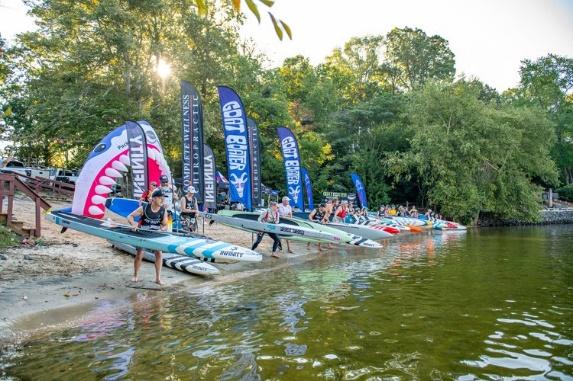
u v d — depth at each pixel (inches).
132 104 1056.8
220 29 1219.2
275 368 185.3
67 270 374.9
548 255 627.8
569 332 241.8
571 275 438.3
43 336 228.7
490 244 815.1
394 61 2425.0
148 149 520.7
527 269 482.0
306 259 566.6
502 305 304.5
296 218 676.1
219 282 394.3
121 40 984.9
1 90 1023.6
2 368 185.0
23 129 1093.8
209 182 650.2
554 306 302.7
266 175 1465.3
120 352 205.0
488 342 223.8
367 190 1726.1
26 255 410.0
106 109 1029.2
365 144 1808.6
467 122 1476.4
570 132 2155.5
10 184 479.2
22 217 629.9
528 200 1533.0
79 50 981.2
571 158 2159.2
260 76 1535.4
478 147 1424.7
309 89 2044.8
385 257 595.2
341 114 1867.6
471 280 406.3
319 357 199.2
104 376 176.7
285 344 217.3
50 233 534.6
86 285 338.0
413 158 1488.7
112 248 492.1
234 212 577.0
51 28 1011.3
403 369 185.9
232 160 559.2
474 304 307.1
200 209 621.0
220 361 193.5
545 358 201.6
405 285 379.9
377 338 227.9
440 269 479.8
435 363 193.6
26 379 173.6
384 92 2106.3
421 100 1541.6
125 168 472.4
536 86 2348.7
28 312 264.5
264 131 1496.1
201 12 84.4
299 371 182.1
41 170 1159.6
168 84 1104.2
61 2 1005.8
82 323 253.4
